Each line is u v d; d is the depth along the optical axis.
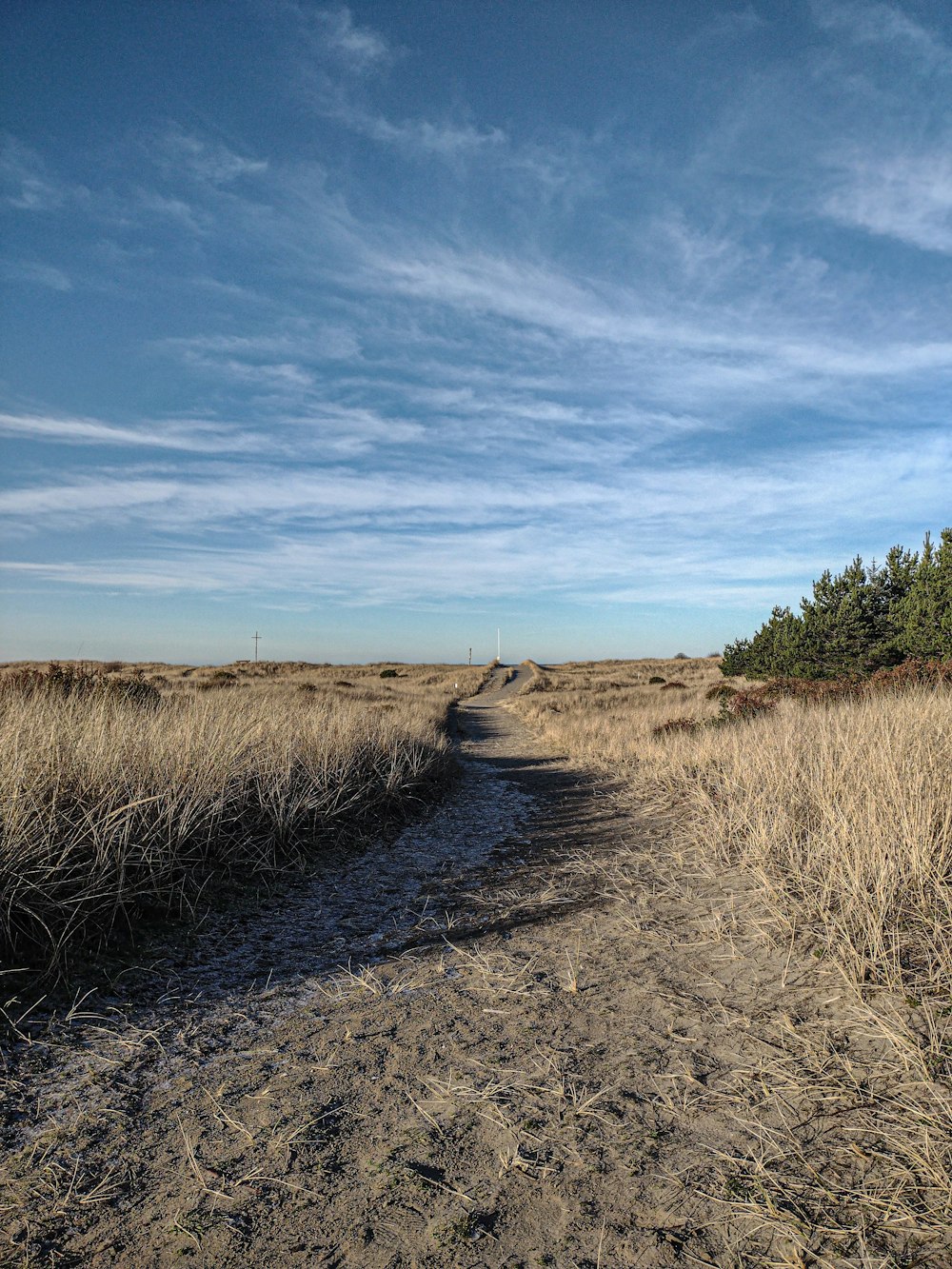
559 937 4.99
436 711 27.14
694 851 6.99
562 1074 3.15
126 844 5.17
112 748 6.38
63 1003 3.88
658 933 4.88
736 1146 2.58
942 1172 2.31
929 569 19.67
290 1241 2.20
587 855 7.41
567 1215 2.28
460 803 10.78
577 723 21.55
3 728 6.37
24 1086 3.13
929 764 6.27
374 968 4.54
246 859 6.37
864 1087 2.87
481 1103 2.95
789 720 11.23
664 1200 2.33
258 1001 4.07
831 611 28.27
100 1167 2.59
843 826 5.17
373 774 9.93
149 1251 2.18
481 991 4.12
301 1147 2.69
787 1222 2.20
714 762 10.58
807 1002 3.65
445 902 5.99
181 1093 3.10
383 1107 2.95
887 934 4.09
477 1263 2.09
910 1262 2.03
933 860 4.81
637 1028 3.55
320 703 14.40
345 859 7.28
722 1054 3.24
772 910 4.73
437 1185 2.44
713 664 74.75
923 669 13.70
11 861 4.38
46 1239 2.24
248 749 8.21
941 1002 3.39
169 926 5.00
